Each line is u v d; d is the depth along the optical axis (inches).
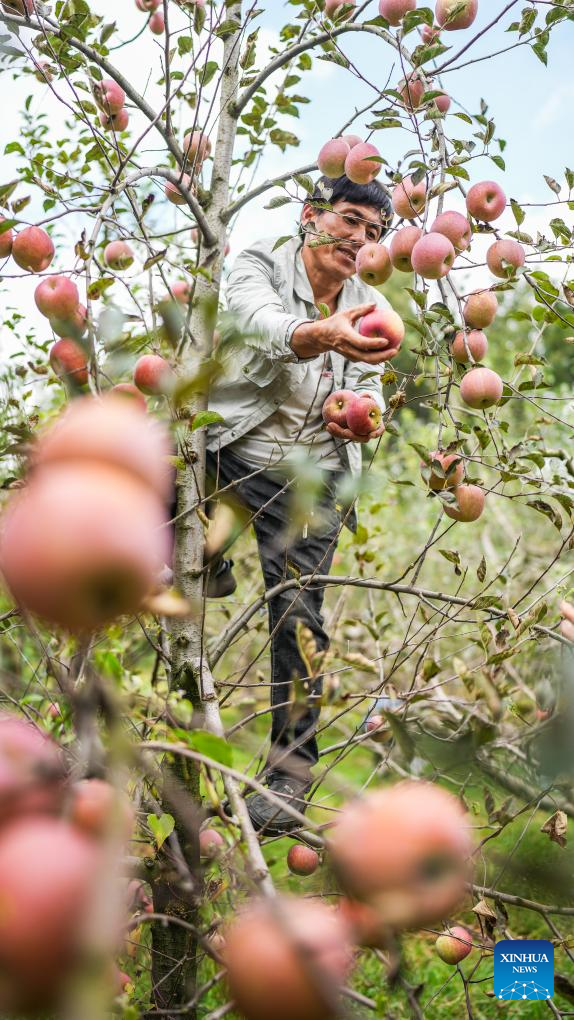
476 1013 89.0
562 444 163.3
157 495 11.9
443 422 72.1
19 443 47.3
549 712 47.3
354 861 15.1
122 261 76.4
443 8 69.7
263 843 64.6
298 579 70.6
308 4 70.7
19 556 10.7
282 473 78.6
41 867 10.8
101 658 31.1
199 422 51.8
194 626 65.0
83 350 46.2
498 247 68.2
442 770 34.2
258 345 69.8
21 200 60.6
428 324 67.9
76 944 10.6
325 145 73.2
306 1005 16.2
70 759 29.5
